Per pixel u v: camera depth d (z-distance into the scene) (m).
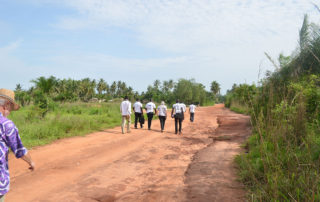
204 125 13.62
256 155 4.97
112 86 142.12
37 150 6.62
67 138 8.63
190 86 70.56
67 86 67.12
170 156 6.05
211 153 6.27
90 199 3.43
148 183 4.10
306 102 4.78
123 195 3.58
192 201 3.31
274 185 2.99
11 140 1.90
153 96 63.44
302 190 2.91
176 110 10.20
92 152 6.47
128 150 6.78
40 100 13.35
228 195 3.47
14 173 4.55
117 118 14.96
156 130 11.43
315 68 6.06
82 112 18.77
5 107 2.03
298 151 3.74
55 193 3.64
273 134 4.12
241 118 17.14
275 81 6.11
